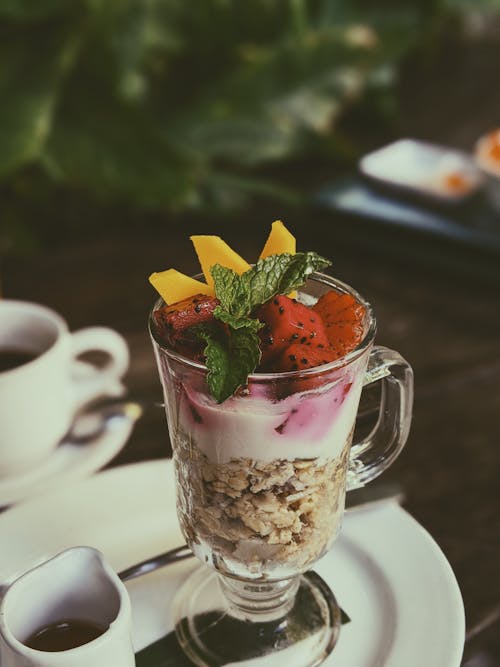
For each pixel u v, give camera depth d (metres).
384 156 0.90
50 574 0.42
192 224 0.87
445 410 0.60
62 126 0.99
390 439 0.46
